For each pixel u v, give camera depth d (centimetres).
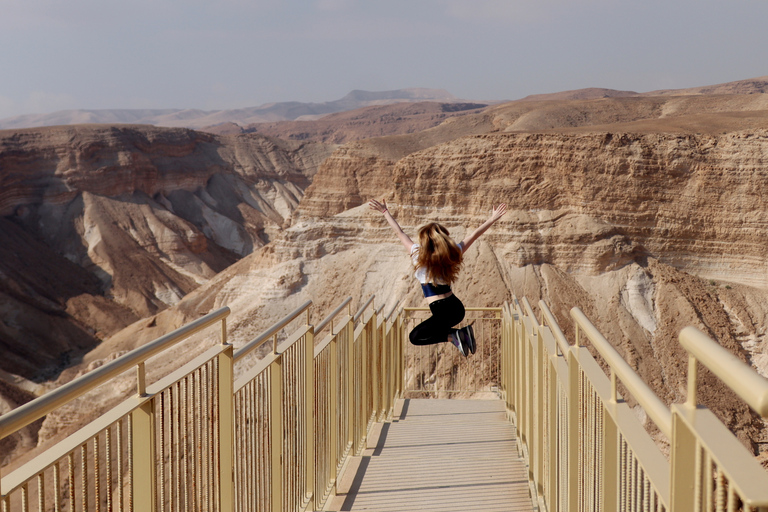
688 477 150
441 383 2538
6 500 191
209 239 11444
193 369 314
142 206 10444
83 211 9769
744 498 105
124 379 3653
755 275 3625
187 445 312
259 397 413
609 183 3822
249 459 398
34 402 192
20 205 9538
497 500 563
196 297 5881
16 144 9744
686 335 145
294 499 482
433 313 507
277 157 14238
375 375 823
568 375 342
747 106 10738
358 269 4222
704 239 3753
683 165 3769
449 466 657
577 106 12275
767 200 3597
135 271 9219
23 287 7956
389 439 772
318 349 548
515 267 3766
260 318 4194
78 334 7712
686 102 11731
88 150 10144
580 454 323
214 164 13038
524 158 4003
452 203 4150
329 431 591
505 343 999
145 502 271
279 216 13100
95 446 238
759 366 3288
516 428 754
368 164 7294
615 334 3381
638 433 208
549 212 3916
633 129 4522
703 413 144
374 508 554
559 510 421
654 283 3609
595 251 3691
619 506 240
